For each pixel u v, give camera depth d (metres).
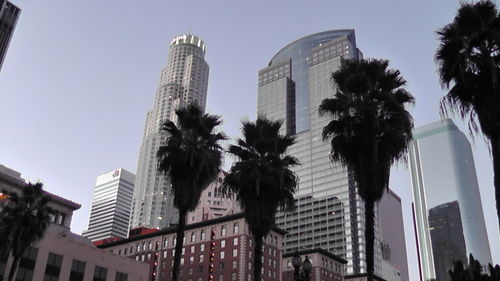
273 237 117.31
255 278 24.33
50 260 74.31
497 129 16.16
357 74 22.47
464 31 18.36
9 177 82.75
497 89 16.45
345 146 21.92
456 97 17.88
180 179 28.02
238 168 26.70
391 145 21.12
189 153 28.25
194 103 31.00
